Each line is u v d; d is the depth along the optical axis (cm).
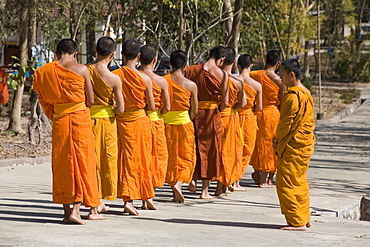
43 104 1523
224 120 2158
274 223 1691
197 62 4559
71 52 1517
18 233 1401
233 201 2109
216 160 2100
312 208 1988
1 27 5247
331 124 5884
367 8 13638
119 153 1725
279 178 1573
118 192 1730
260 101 2316
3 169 2844
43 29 4306
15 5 4731
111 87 1612
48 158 3195
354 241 1452
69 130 1494
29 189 2253
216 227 1605
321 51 12600
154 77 1823
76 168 1502
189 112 2014
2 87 5269
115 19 4844
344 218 1984
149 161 1752
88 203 1533
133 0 4444
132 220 1656
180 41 3334
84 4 4088
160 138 1845
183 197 2047
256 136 2416
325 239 1466
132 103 1706
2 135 4088
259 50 5734
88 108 1528
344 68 11625
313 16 8575
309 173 2892
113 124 1650
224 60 2119
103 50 1606
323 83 11019
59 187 1509
